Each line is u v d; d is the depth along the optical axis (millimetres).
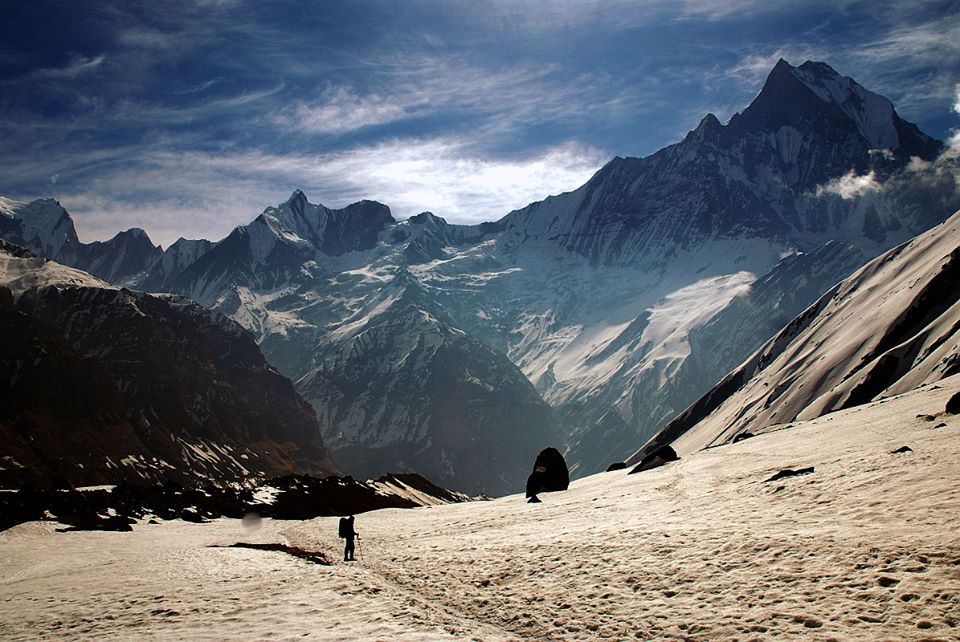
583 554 35812
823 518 32594
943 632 19141
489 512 75062
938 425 55125
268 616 29438
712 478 58188
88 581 46875
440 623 26812
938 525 26844
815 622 21344
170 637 26922
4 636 30969
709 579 27391
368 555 51375
